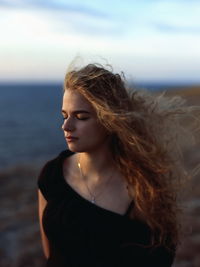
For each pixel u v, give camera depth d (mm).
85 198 2252
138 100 2344
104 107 2113
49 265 2375
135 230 2186
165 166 2314
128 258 2184
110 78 2188
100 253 2184
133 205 2209
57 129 73500
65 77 2178
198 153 23641
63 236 2240
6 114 109438
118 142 2270
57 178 2350
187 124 2658
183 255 8945
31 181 22297
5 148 51656
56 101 178375
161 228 2238
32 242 11609
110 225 2172
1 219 14688
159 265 2264
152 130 2348
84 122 2174
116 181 2264
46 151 49031
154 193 2240
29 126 79688
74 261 2244
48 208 2324
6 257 10688
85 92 2111
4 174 24094
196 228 10102
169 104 2619
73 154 2438
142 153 2256
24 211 15672
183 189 2564
